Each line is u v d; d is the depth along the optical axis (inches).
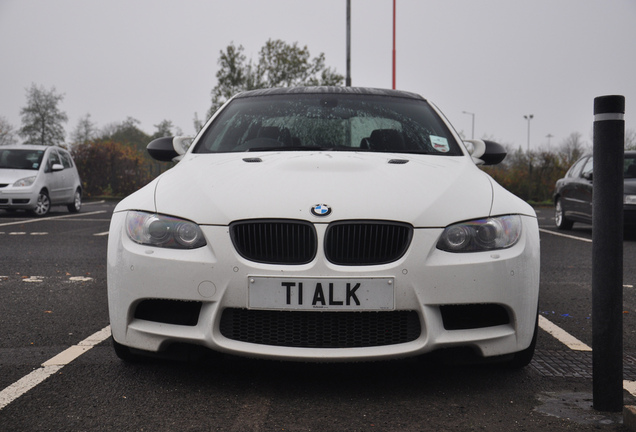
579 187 441.7
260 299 105.8
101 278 230.5
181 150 167.6
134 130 2233.0
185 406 104.6
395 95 174.1
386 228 107.3
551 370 125.7
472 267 107.3
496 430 95.7
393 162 130.3
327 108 163.2
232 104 172.2
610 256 99.6
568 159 1027.9
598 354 102.5
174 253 109.5
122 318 113.8
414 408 104.7
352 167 120.9
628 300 203.3
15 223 465.4
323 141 149.7
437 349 110.3
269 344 108.3
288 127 155.3
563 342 148.4
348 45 949.8
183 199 114.7
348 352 106.0
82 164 1021.8
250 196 111.4
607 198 98.4
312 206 108.2
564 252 327.0
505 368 125.2
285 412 102.4
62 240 351.3
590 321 171.8
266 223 107.8
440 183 118.5
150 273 110.0
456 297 106.6
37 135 2153.1
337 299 105.0
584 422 98.5
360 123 156.7
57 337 147.8
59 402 105.9
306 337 108.0
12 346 140.0
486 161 171.0
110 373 121.0
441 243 108.0
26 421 97.7
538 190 1022.4
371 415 101.5
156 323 112.1
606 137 97.7
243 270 106.3
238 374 120.9
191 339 108.7
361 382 117.1
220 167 128.1
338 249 106.8
